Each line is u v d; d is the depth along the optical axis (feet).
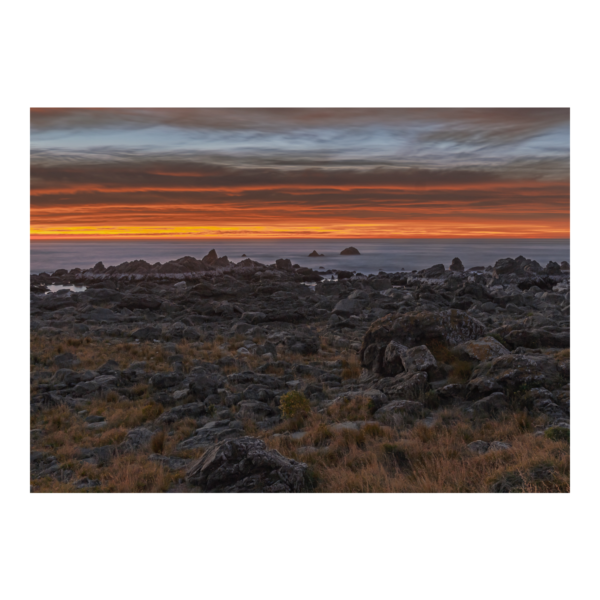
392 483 25.13
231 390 50.31
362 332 97.55
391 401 43.88
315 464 29.68
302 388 52.75
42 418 43.98
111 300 142.72
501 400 39.22
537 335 57.67
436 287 180.45
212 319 117.60
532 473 24.04
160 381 53.88
